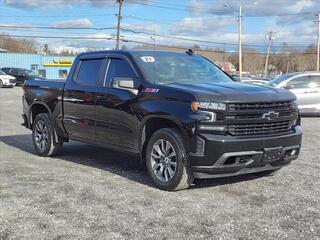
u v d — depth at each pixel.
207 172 5.96
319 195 6.12
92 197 6.02
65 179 7.00
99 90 7.49
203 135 5.85
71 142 10.67
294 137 6.49
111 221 5.14
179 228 4.92
